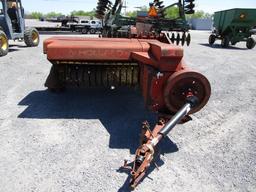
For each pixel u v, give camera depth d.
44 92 7.45
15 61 11.72
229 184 3.86
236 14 19.94
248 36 21.31
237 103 7.32
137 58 5.26
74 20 31.77
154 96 4.68
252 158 4.56
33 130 5.20
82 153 4.48
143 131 4.05
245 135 5.43
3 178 3.80
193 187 3.77
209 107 6.92
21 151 4.46
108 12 10.56
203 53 16.88
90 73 6.19
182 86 4.53
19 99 6.85
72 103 6.68
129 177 3.90
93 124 5.58
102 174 3.96
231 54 17.06
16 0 15.28
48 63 11.45
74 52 5.38
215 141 5.14
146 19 8.71
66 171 4.00
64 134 5.09
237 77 10.35
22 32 16.09
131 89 7.82
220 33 22.67
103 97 7.18
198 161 4.42
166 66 4.55
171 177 3.96
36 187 3.65
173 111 4.66
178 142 5.02
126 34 8.47
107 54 5.43
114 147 4.71
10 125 5.38
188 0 8.55
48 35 27.73
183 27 8.76
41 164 4.14
